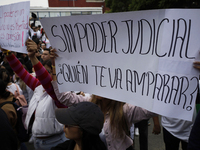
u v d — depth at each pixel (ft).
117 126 4.44
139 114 4.38
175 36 3.43
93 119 3.08
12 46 5.47
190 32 3.34
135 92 4.04
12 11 5.32
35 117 6.58
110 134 4.48
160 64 3.65
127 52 3.98
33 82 6.68
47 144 6.61
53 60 5.13
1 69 8.32
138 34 3.77
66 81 4.97
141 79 3.92
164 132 6.88
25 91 10.38
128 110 4.47
